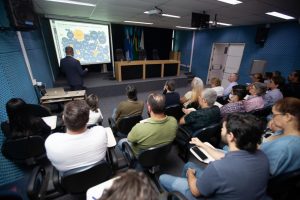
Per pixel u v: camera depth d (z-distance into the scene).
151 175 1.77
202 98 1.85
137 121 2.07
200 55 7.41
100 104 4.33
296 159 0.96
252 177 0.75
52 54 5.35
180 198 0.96
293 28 4.16
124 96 5.01
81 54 5.11
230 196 0.76
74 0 2.88
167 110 2.24
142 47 7.57
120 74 5.33
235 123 0.81
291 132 1.04
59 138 1.02
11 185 1.52
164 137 1.42
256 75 3.60
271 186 1.01
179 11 3.56
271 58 4.75
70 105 1.02
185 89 6.16
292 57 4.25
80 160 1.08
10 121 1.46
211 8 3.18
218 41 6.43
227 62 6.33
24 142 1.49
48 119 2.07
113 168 1.42
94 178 1.18
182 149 2.15
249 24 5.10
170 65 6.33
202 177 0.84
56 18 4.45
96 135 1.11
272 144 1.06
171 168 2.00
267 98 2.70
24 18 2.16
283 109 1.04
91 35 5.15
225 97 3.41
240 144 0.79
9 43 2.22
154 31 8.12
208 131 1.73
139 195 0.39
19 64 2.45
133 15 4.23
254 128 0.77
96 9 3.56
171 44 8.94
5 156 1.51
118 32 7.22
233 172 0.75
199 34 7.32
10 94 1.95
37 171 1.24
